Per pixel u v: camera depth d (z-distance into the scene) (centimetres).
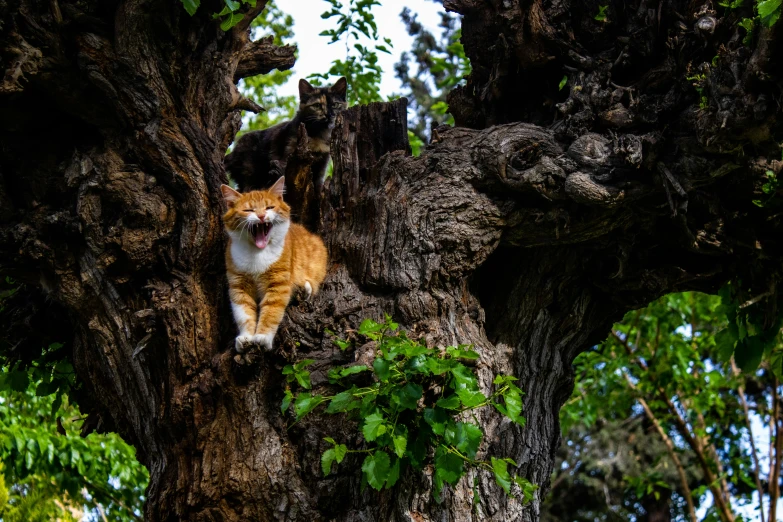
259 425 454
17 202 512
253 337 456
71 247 493
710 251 523
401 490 445
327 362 467
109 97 482
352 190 533
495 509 484
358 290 500
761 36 406
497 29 540
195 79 507
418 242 489
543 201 490
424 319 479
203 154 495
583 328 571
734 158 456
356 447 452
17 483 903
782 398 1334
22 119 497
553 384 559
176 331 472
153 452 496
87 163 487
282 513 444
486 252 497
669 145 471
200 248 489
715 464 1271
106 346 499
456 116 584
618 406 1250
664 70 482
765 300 561
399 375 421
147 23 473
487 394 485
